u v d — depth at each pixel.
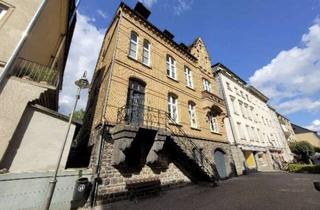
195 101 14.94
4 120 5.56
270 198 8.05
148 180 8.83
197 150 12.46
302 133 49.88
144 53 12.49
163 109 11.49
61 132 6.91
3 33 6.36
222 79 23.16
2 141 5.38
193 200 7.88
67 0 10.22
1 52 6.14
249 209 6.56
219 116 17.20
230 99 22.80
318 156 31.89
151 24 13.62
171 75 14.05
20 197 5.36
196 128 13.41
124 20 11.77
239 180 13.91
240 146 19.36
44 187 5.87
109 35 14.00
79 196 6.31
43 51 9.68
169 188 9.86
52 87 6.73
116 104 9.03
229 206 6.98
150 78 11.65
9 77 6.00
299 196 8.23
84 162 9.93
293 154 35.38
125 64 10.42
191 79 16.17
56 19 10.18
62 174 6.38
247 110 26.41
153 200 7.87
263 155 24.97
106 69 11.20
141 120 9.96
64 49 14.18
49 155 6.39
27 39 6.68
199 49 19.81
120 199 7.46
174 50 15.48
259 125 27.92
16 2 6.99
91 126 10.97
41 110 6.64
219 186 11.17
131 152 8.81
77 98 6.80
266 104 37.09
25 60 6.81
